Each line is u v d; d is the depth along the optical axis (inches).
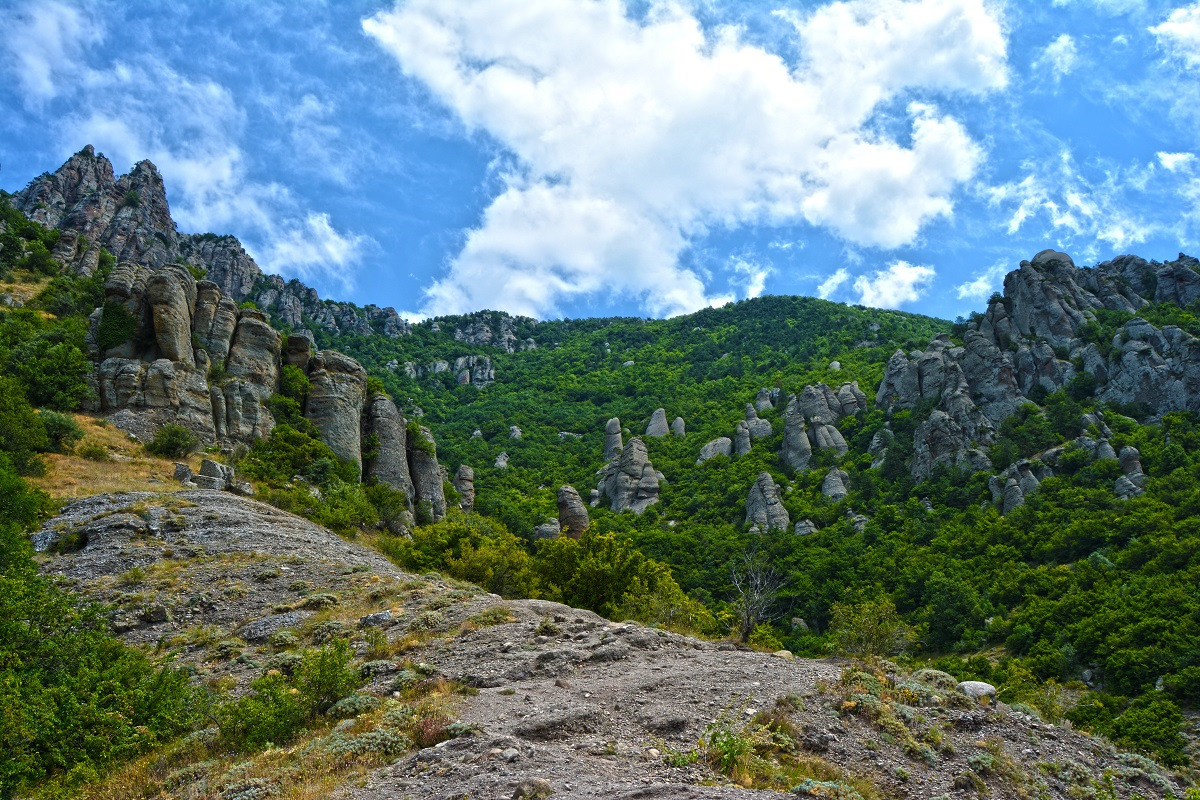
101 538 1058.7
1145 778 453.7
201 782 410.3
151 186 5654.5
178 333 1916.8
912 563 2546.8
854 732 434.6
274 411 2049.7
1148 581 1921.8
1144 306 3772.1
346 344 6707.7
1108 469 2743.6
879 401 4237.2
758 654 613.3
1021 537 2513.5
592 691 492.1
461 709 461.7
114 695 536.1
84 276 3152.1
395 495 2015.3
